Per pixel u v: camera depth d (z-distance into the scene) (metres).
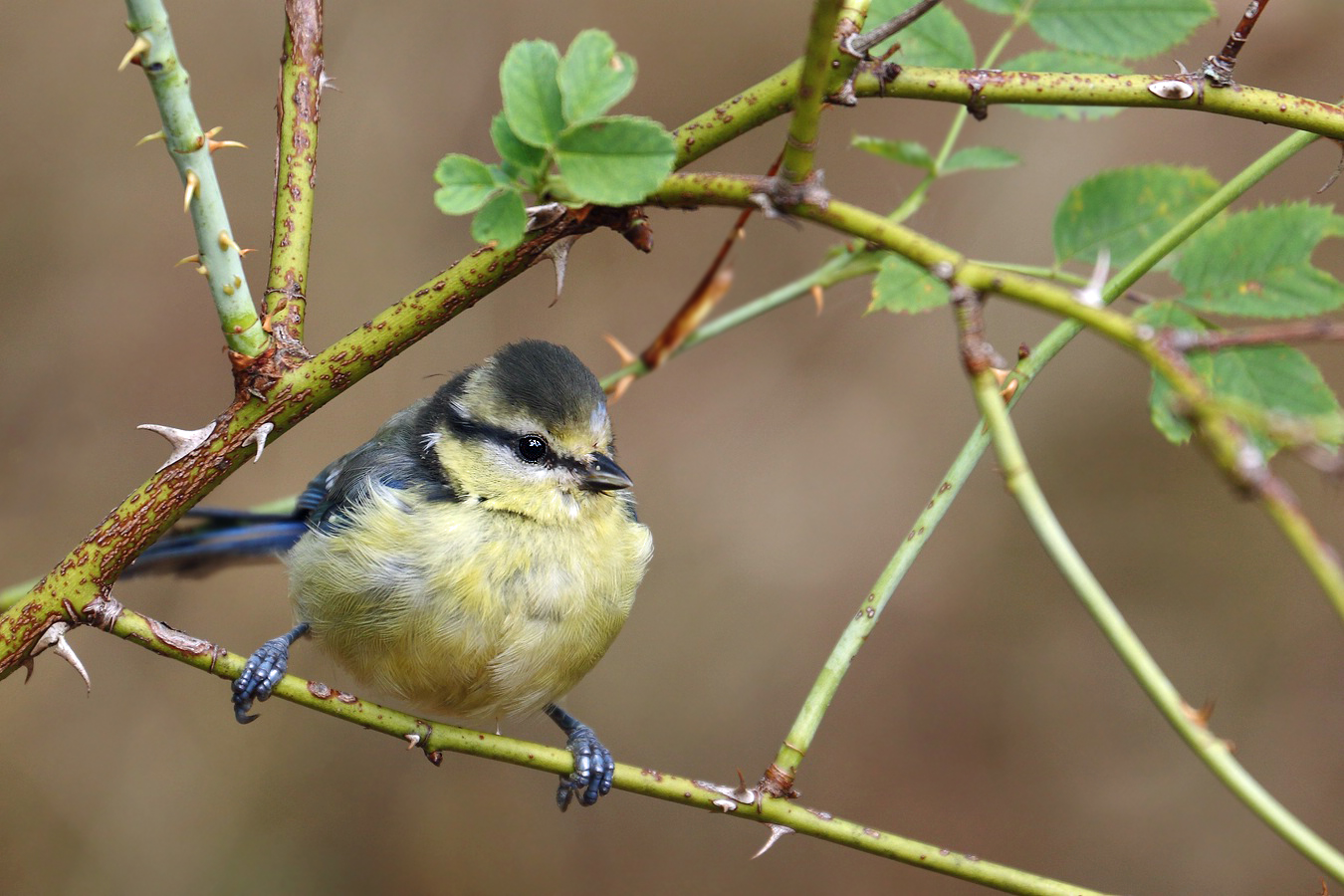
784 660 13.46
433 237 13.47
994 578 13.66
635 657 13.49
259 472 12.89
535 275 14.28
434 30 13.66
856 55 4.20
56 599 4.47
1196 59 12.35
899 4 5.35
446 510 6.49
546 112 3.79
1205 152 13.20
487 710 6.79
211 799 12.40
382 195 13.42
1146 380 13.55
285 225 4.65
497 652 6.43
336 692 5.05
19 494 12.57
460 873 12.67
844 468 14.06
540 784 13.12
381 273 13.30
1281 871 12.16
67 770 12.24
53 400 12.82
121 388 12.95
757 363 14.53
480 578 6.37
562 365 6.91
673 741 13.20
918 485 13.92
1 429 12.67
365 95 13.51
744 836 13.05
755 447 14.22
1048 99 4.32
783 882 12.87
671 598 13.70
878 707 13.34
